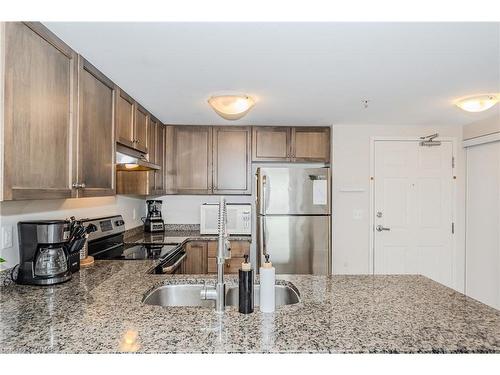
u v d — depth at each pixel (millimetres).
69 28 1469
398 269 3807
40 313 1217
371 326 1123
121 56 1791
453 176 3830
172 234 3760
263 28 1507
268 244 3441
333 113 3180
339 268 3781
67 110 1618
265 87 2359
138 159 2529
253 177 3943
